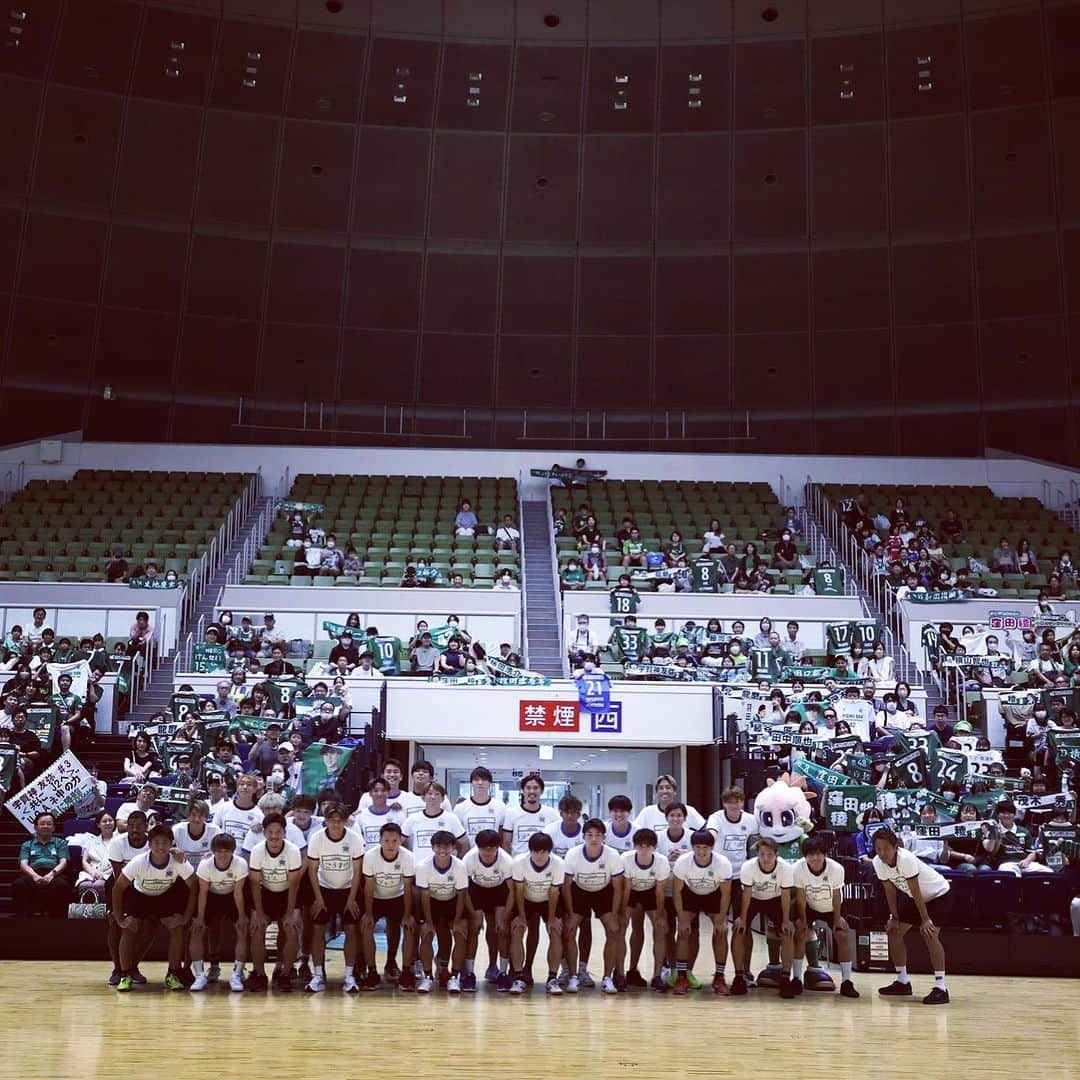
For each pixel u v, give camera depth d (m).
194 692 16.62
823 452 26.11
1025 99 25.16
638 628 19.48
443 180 26.17
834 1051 7.06
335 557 22.33
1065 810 13.96
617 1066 6.50
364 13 25.47
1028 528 23.88
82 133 24.67
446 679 17.88
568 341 26.53
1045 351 25.44
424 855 9.73
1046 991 10.07
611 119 26.11
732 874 9.66
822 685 18.08
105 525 22.95
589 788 24.58
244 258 25.75
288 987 9.22
